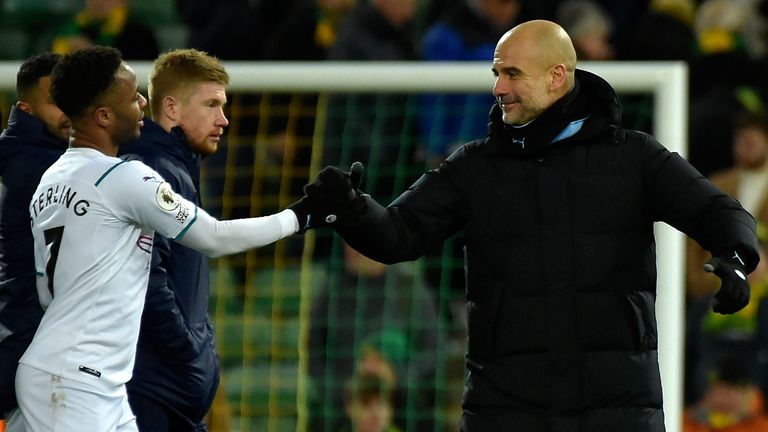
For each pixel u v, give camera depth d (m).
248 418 27.50
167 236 16.41
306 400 26.92
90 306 16.25
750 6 39.06
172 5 39.50
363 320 27.17
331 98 28.53
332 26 34.44
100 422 16.23
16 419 17.45
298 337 28.09
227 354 28.09
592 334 16.66
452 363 26.94
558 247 16.72
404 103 28.59
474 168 17.12
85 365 16.17
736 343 30.52
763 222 32.16
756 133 32.28
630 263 16.77
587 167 16.84
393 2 31.62
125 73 16.66
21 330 17.81
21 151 18.05
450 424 26.67
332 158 28.50
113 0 34.34
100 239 16.27
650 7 36.53
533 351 16.69
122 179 16.31
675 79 23.34
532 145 16.83
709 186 16.64
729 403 28.88
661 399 16.89
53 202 16.48
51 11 38.50
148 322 17.61
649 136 17.06
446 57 31.69
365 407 26.42
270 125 29.02
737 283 15.91
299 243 28.73
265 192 28.83
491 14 32.03
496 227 16.91
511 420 16.67
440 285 28.19
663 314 23.06
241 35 34.62
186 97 18.22
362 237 16.95
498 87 16.88
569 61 16.81
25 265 17.94
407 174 28.53
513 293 16.78
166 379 18.14
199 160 18.64
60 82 16.53
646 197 16.86
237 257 28.69
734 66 35.09
